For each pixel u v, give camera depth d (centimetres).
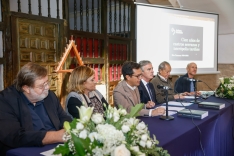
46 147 119
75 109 177
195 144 163
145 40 443
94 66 373
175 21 471
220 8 501
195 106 229
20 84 140
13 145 123
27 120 139
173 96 289
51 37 296
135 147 87
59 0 315
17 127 130
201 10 524
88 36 354
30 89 139
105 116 103
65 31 313
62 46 306
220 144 214
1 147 134
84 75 191
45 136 121
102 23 382
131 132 92
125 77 225
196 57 500
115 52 411
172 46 471
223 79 291
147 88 279
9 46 250
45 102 158
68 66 318
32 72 138
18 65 259
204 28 505
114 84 407
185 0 508
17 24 256
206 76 584
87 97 195
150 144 92
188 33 487
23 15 260
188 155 152
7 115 132
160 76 310
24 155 109
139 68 224
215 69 524
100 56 383
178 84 384
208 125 189
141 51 440
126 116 102
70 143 89
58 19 302
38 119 149
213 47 518
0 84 248
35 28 276
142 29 439
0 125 127
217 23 516
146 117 183
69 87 194
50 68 297
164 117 176
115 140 84
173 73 474
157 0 496
